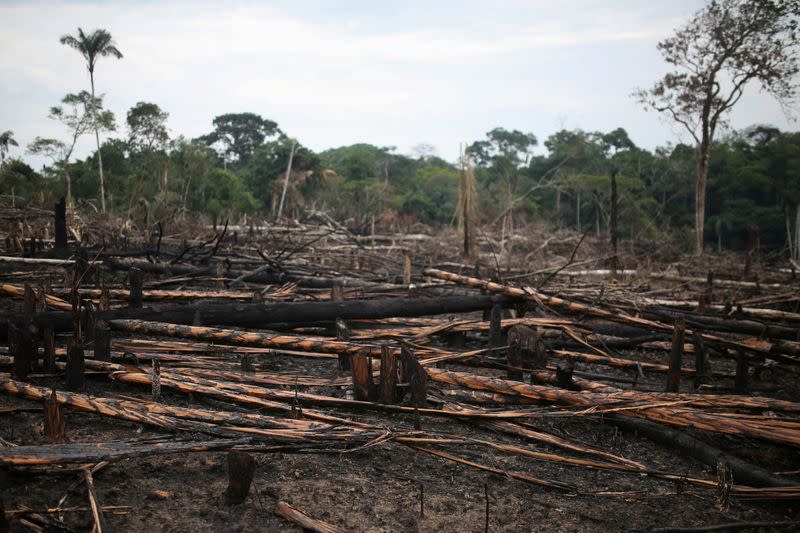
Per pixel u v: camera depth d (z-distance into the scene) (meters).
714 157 48.97
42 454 3.35
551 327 7.33
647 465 4.73
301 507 3.59
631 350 8.63
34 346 5.38
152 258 13.20
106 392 5.11
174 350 6.54
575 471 4.55
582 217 49.09
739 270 19.50
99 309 6.78
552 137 59.19
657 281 16.39
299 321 7.27
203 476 3.86
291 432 4.16
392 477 4.12
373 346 5.96
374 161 74.69
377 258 16.62
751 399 5.13
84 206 22.75
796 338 7.32
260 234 19.69
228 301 8.72
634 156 55.75
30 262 10.79
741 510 4.06
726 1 26.23
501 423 5.06
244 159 78.19
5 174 30.52
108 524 3.24
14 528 3.05
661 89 28.31
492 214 33.81
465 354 6.23
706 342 6.93
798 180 44.38
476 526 3.59
